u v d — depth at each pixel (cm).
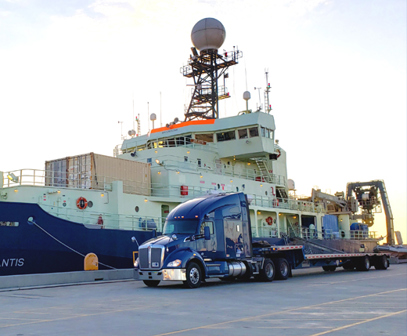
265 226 3547
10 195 2339
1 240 1956
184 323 968
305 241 3331
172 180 2975
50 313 1148
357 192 5484
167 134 3797
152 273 1806
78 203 2466
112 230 2398
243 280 2309
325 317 1032
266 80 4578
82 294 1634
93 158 2672
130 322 989
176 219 1973
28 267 2047
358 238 4291
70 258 2202
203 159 3519
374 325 923
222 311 1149
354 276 2542
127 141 4066
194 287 1823
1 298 1536
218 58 4388
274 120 3781
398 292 1611
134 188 2858
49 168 2881
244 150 3578
